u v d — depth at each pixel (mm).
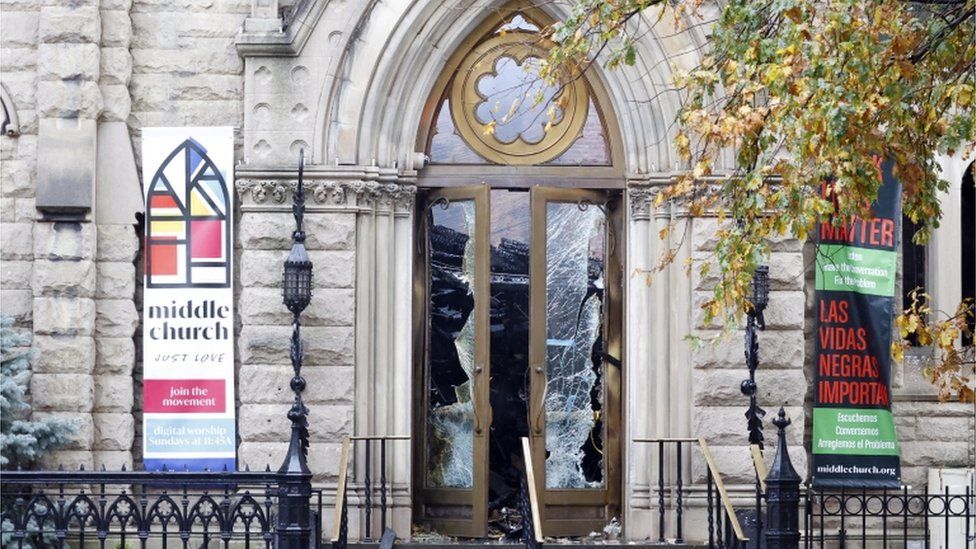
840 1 14570
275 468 20891
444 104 21969
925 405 22328
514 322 22031
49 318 21156
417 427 21859
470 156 21922
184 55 21594
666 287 21250
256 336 20969
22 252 21516
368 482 20719
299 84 21156
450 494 21703
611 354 21891
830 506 21562
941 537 21703
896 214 21359
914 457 22266
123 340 21375
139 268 21703
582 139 21953
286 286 19875
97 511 17953
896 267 22594
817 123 14234
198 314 21203
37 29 21562
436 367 21984
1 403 19891
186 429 21156
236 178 21125
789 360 21031
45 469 20938
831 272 21297
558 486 21828
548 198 21766
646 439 20797
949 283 22719
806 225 14484
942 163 22594
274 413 20922
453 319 21969
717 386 20969
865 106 14305
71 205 21125
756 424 19922
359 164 21125
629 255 21547
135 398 21656
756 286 19828
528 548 19219
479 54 21891
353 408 21000
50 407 21062
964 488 21641
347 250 21078
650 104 21297
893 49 14859
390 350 21391
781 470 18188
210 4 21656
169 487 17750
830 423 21297
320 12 21109
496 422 21953
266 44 21078
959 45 15734
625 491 21484
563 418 21875
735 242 14992
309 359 20984
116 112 21484
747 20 15375
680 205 21156
